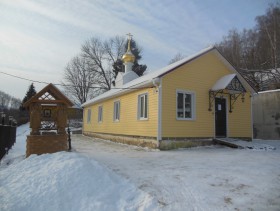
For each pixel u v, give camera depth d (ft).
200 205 14.32
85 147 43.75
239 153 34.01
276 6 112.98
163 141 39.14
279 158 29.09
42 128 30.12
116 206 14.39
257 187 17.35
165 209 13.83
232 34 141.28
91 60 161.48
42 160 20.51
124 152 35.91
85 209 13.89
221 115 47.78
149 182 18.33
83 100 160.45
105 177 17.88
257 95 61.93
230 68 49.78
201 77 45.39
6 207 13.78
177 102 41.91
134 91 47.78
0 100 261.03
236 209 13.76
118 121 54.39
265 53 111.14
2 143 29.45
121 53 162.71
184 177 19.77
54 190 15.39
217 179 19.24
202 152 35.50
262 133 60.23
